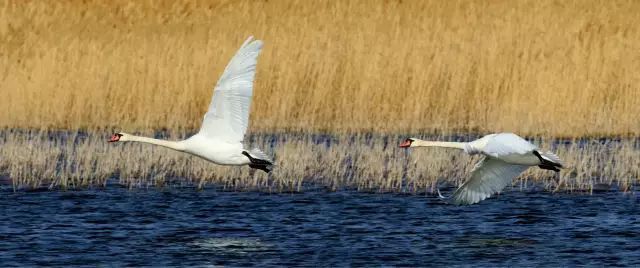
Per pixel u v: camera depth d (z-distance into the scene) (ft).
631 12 85.20
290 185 52.49
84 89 75.51
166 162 57.31
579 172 53.16
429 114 74.79
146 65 77.10
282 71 76.23
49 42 85.20
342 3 88.07
